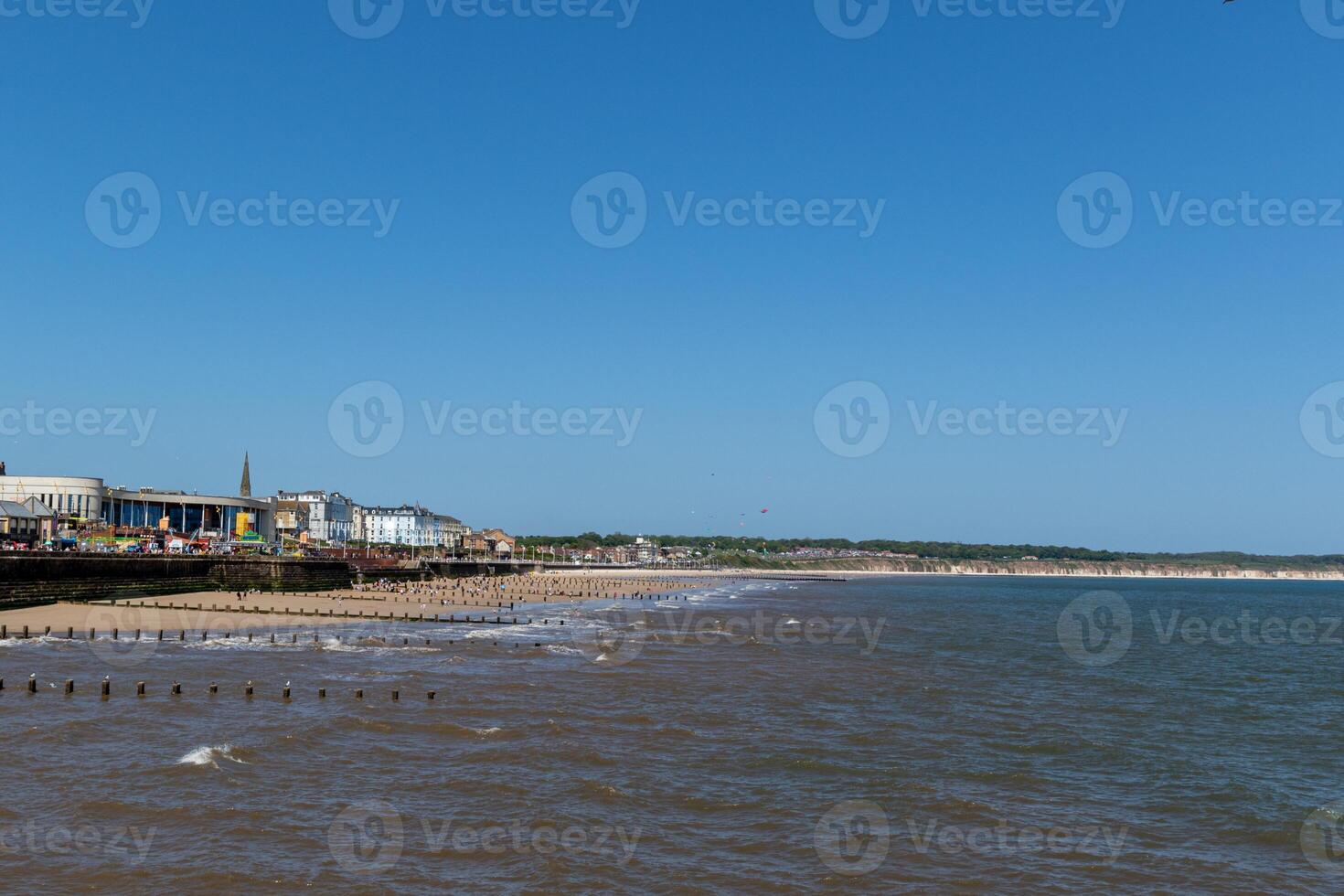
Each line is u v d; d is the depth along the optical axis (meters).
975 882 27.09
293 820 30.25
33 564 85.81
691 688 56.03
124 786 32.94
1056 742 44.00
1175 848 30.27
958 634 101.94
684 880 26.62
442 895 25.14
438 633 84.56
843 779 36.75
